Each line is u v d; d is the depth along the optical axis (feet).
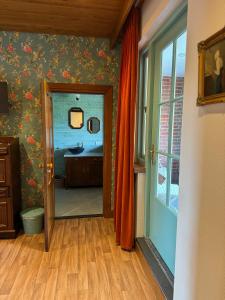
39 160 10.57
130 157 7.99
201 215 3.81
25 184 10.61
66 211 12.07
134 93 7.68
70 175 16.43
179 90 6.29
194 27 4.02
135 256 8.02
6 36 9.73
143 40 7.79
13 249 8.36
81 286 6.46
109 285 6.51
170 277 6.37
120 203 8.70
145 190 8.36
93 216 11.47
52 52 10.08
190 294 4.17
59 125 17.34
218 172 3.38
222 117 3.28
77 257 7.90
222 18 3.28
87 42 10.27
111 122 10.82
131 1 6.48
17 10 7.82
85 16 8.23
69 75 10.30
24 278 6.77
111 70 10.57
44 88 7.77
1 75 9.91
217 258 3.42
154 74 7.79
